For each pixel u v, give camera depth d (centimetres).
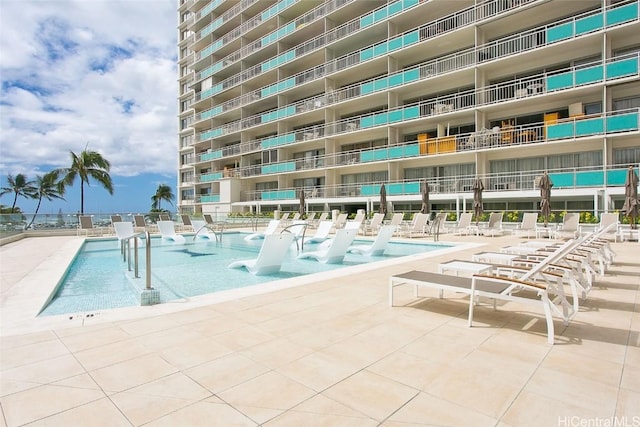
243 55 3741
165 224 1712
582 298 502
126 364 295
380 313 436
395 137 2483
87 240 1594
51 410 229
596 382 261
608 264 734
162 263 1026
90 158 4003
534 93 1798
